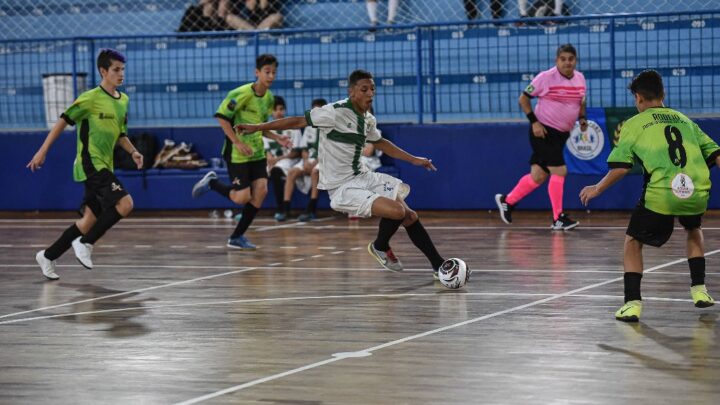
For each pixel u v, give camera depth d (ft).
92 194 35.12
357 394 18.34
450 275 30.22
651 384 18.53
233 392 18.66
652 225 24.36
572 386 18.57
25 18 70.69
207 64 65.92
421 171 57.06
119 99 35.29
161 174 60.54
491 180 55.98
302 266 36.73
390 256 33.22
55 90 63.93
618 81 58.03
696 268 25.46
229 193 42.91
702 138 24.89
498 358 20.98
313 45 63.82
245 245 42.80
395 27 58.29
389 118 62.59
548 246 40.78
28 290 32.48
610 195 54.13
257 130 31.40
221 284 32.73
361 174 32.58
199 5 65.51
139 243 45.70
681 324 23.99
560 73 47.14
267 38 63.72
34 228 54.44
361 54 62.95
